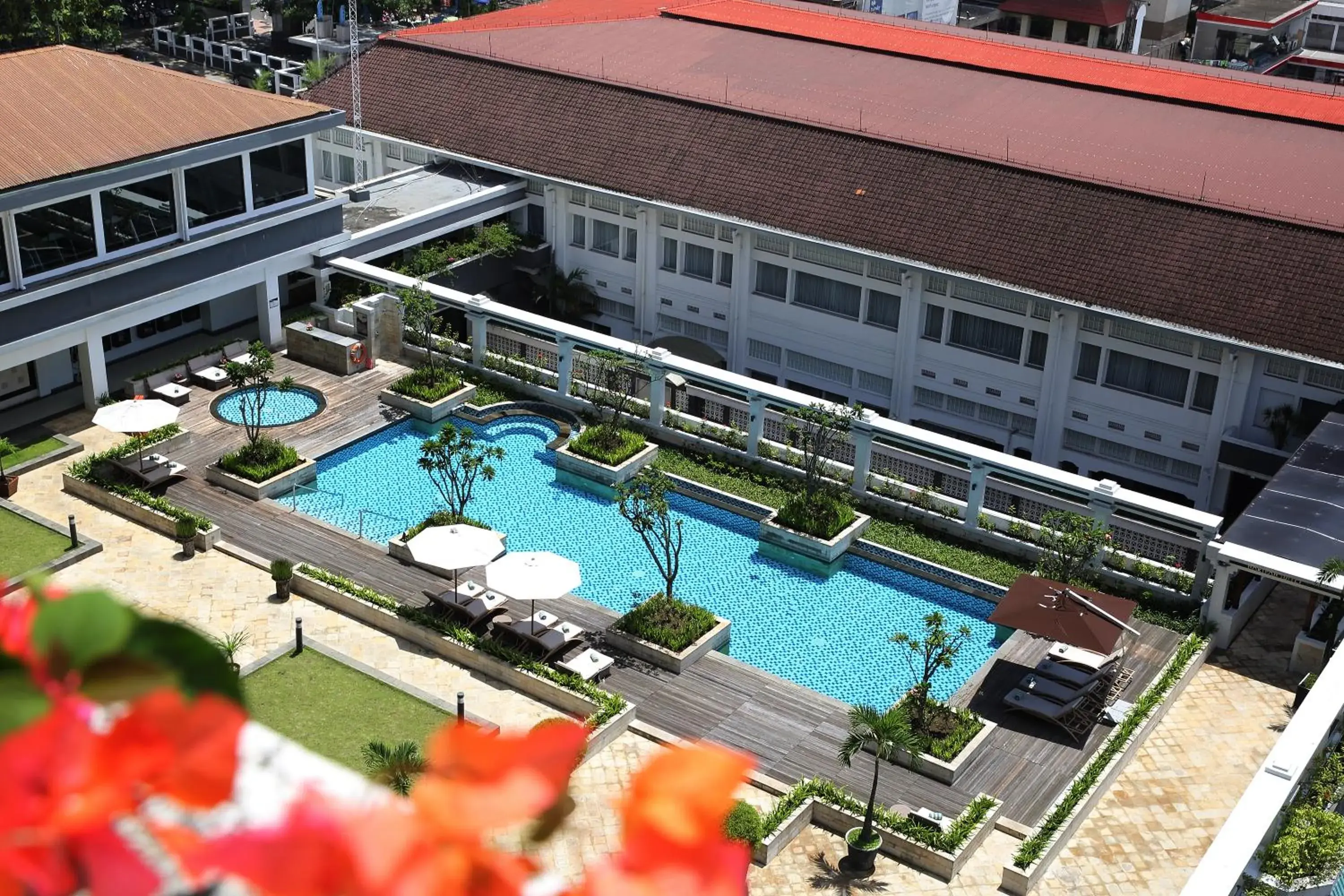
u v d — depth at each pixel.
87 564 41.00
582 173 59.66
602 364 49.88
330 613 39.34
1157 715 36.78
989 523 45.06
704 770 2.12
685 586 42.50
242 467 45.50
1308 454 44.44
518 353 53.97
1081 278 50.16
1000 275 50.91
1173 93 61.31
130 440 47.31
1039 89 62.66
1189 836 33.03
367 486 46.88
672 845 2.05
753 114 60.03
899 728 30.41
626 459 47.62
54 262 47.12
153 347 54.44
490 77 66.00
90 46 91.81
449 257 58.53
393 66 68.12
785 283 55.88
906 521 46.06
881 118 59.47
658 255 58.81
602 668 37.25
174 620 2.22
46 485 45.00
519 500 46.59
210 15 101.56
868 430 46.03
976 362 52.53
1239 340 47.12
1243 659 39.72
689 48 68.00
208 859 1.99
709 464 48.78
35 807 2.01
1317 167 54.31
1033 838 31.98
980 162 55.25
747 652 39.53
